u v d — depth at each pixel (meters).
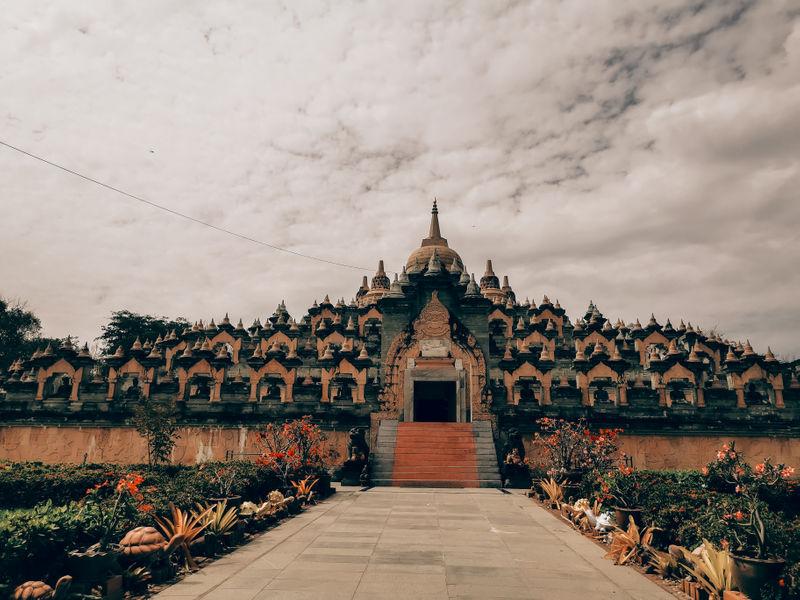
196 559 11.95
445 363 33.84
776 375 30.94
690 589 9.88
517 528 15.91
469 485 26.16
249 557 12.24
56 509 10.01
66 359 32.69
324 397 31.88
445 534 14.89
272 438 27.86
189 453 30.75
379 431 30.23
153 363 34.28
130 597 9.49
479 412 32.50
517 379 33.03
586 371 32.12
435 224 47.66
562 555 12.76
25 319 61.88
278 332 45.31
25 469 20.02
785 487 15.20
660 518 12.83
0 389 35.75
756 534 9.32
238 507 15.23
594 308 52.81
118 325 67.75
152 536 10.43
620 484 15.84
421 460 27.84
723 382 40.91
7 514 9.76
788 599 8.61
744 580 8.93
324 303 49.69
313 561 11.91
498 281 54.22
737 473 15.42
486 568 11.49
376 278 53.62
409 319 34.97
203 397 32.06
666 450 29.94
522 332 45.44
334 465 30.50
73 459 30.84
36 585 8.35
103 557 9.20
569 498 19.17
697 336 45.25
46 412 31.55
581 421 29.75
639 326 47.62
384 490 24.64
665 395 31.39
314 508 19.27
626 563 12.00
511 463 26.23
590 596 9.84
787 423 29.91
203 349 33.00
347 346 35.03
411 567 11.48
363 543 13.70
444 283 35.47
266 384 34.53
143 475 18.98
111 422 31.14
